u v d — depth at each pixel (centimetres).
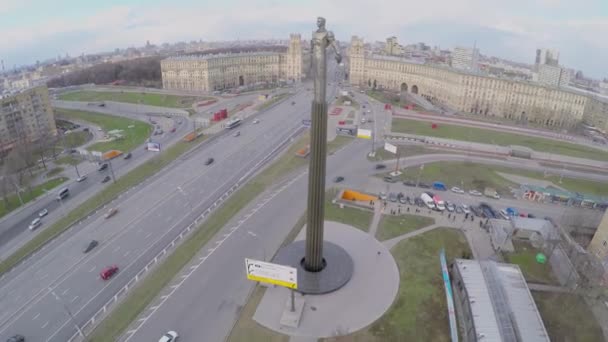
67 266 7925
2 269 7931
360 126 18100
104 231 9200
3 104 15700
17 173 11981
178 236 8862
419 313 6506
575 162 14250
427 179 12088
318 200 6594
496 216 9844
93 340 6034
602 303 6881
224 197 10750
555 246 8100
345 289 7000
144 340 5981
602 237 7950
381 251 8175
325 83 5769
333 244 8238
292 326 6141
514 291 6750
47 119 17775
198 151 14562
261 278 6228
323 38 5431
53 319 6519
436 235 8869
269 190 11088
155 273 7556
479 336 5794
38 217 10200
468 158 14150
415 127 18238
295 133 16538
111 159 14288
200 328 6175
